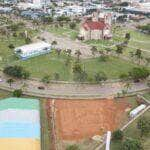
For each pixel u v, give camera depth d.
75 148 141.50
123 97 195.50
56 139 150.88
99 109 180.50
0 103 169.88
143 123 155.12
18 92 187.38
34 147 135.38
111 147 145.38
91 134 156.50
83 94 197.25
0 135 140.62
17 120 153.00
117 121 168.88
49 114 172.12
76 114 174.12
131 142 140.88
